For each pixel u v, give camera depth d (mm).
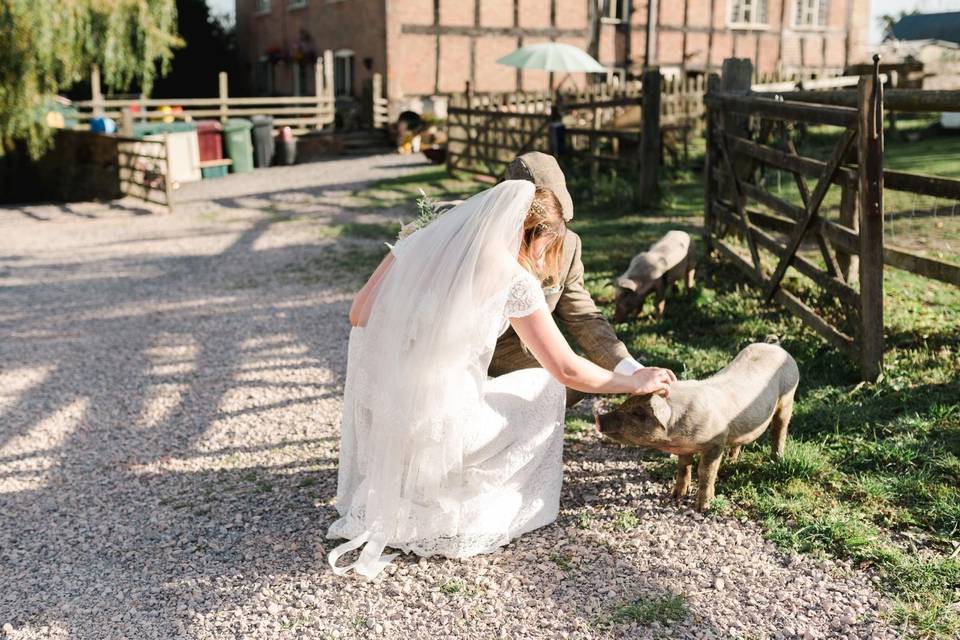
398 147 20875
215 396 5492
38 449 4773
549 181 3430
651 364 5273
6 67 14844
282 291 8344
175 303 8086
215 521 3752
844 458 3910
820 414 4344
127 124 17203
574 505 3705
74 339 7000
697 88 15930
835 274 5500
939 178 4652
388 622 2936
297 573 3275
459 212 3135
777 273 6207
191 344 6711
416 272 3109
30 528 3826
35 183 17578
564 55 14648
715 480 3727
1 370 6242
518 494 3463
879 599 2908
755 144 6629
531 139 13633
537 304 3051
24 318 7746
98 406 5426
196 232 12023
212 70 29469
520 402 3416
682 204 11266
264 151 19438
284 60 26141
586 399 4957
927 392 4508
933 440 3982
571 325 3785
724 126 7469
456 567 3266
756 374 3611
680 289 6750
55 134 16938
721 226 8000
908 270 5148
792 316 6047
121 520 3836
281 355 6297
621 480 3904
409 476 3232
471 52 22562
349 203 13781
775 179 11758
